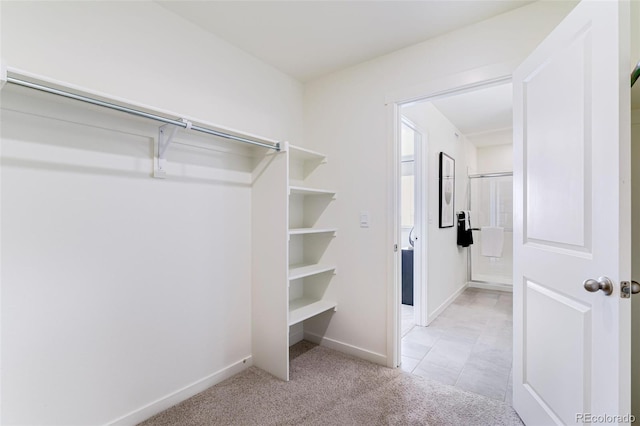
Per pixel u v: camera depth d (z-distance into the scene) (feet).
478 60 6.29
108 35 5.06
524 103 5.37
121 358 5.20
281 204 6.88
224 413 5.67
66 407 4.60
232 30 6.55
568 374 4.25
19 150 4.17
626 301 3.39
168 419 5.50
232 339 7.05
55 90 3.72
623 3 3.37
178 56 6.05
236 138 6.08
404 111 9.07
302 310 7.79
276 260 6.97
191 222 6.25
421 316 10.38
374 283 7.71
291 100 8.74
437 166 11.70
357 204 8.00
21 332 4.20
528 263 5.27
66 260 4.59
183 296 6.11
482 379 6.92
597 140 3.69
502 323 10.61
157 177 5.68
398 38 6.86
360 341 7.94
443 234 12.24
